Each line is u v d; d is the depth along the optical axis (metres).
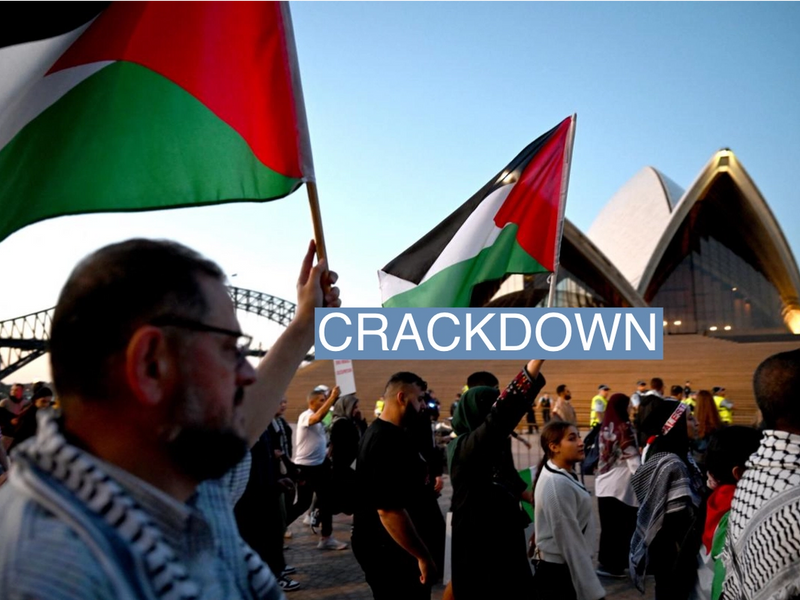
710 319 67.75
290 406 38.59
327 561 8.11
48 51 2.47
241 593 1.29
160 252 1.18
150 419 1.13
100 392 1.12
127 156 2.53
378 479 4.20
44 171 2.45
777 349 39.41
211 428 1.17
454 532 3.87
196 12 2.67
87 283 1.13
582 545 4.26
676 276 69.25
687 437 5.22
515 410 3.67
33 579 0.88
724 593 2.40
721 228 64.56
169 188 2.54
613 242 70.44
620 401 7.41
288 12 2.73
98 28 2.57
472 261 4.55
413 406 4.49
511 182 4.67
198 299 1.18
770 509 2.08
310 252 2.41
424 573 4.15
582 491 4.41
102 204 2.46
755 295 66.69
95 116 2.53
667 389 34.94
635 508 7.23
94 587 0.91
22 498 0.99
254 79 2.66
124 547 0.97
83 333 1.11
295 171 2.56
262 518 5.68
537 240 4.60
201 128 2.61
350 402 9.01
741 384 34.88
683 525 4.80
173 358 1.13
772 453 2.17
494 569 3.73
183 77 2.62
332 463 8.26
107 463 1.07
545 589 4.35
